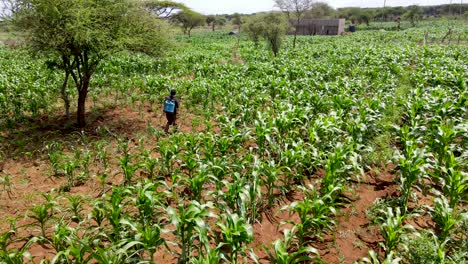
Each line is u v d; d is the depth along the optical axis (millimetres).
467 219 5016
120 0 9742
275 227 5688
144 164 6707
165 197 6168
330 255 5031
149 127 9992
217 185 5758
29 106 11688
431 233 5203
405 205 5836
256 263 4465
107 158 7953
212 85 14477
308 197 5480
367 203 6395
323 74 17891
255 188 5531
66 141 9344
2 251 3836
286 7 41969
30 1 8789
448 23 75250
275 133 8625
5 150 8805
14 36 9289
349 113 9930
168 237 5340
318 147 7969
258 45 41812
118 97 14531
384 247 4723
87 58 10250
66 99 11133
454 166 6258
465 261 4422
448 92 12141
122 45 9883
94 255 3689
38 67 19266
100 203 4980
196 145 8000
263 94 13539
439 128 7312
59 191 6672
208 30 100500
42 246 5008
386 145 8594
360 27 84250
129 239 4074
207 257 3754
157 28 11016
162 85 14578
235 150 7785
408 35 47781
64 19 8906
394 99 12031
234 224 4078
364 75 17406
